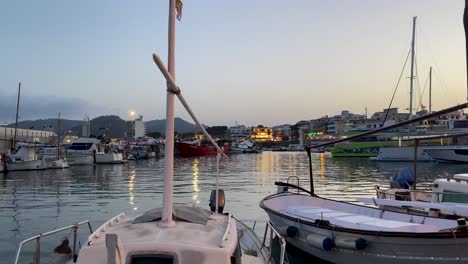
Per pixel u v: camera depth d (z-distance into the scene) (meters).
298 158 95.88
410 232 8.70
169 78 4.67
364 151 80.12
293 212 12.57
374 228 9.89
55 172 50.81
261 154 132.12
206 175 45.09
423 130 68.19
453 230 8.52
